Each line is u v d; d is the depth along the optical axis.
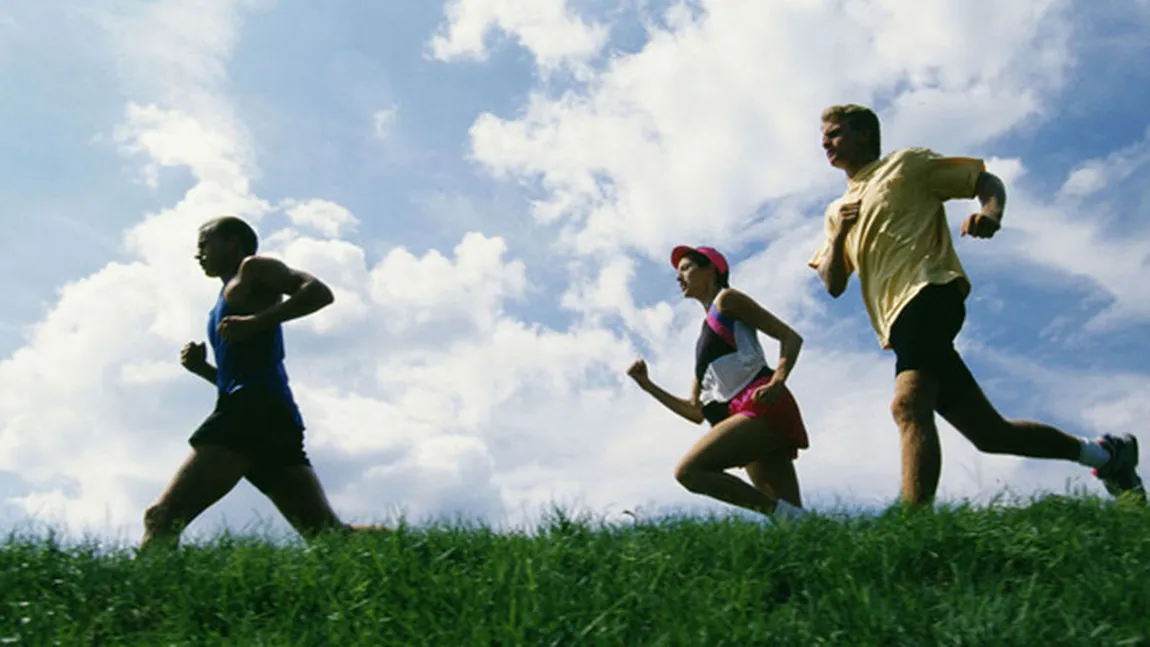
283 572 4.38
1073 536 4.45
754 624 3.60
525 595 3.87
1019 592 3.88
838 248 6.45
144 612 4.22
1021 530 4.53
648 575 4.20
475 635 3.56
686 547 4.52
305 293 6.14
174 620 4.11
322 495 6.38
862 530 4.70
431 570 4.30
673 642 3.51
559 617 3.71
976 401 6.18
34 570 4.49
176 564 4.57
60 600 4.25
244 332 6.08
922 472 5.69
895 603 3.78
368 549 4.54
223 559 4.65
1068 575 4.15
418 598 4.03
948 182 6.19
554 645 3.56
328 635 3.79
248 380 6.19
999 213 5.96
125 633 4.12
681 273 6.95
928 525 4.54
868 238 6.24
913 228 6.12
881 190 6.24
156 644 3.87
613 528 5.01
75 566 4.52
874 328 6.30
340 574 4.31
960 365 6.09
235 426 6.09
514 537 4.78
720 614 3.70
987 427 6.24
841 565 4.23
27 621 3.96
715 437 6.31
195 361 6.87
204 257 6.64
